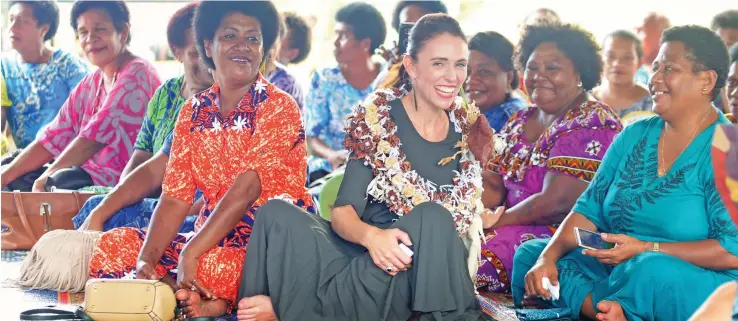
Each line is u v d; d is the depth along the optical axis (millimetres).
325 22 7289
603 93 6453
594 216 3893
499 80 5832
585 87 4754
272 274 3443
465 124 3631
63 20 6723
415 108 3564
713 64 3584
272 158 3891
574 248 3861
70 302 3963
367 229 3357
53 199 5266
